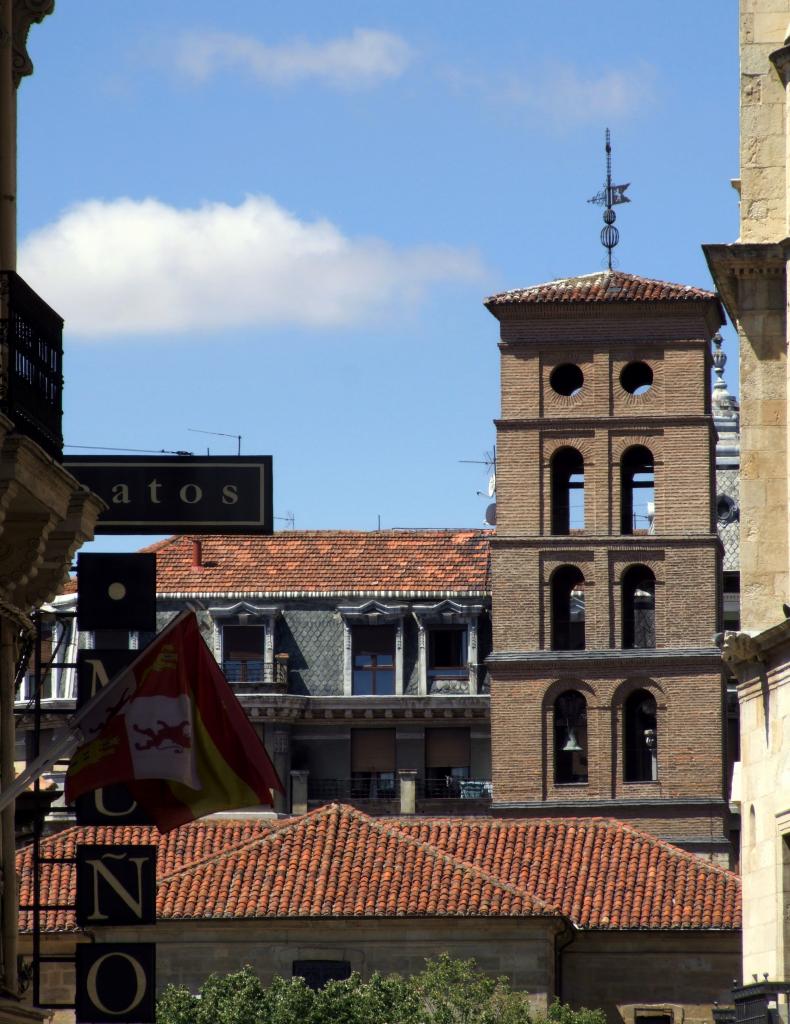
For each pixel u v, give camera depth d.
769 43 56.19
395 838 112.06
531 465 154.62
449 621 166.62
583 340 155.62
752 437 55.38
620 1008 109.81
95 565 49.47
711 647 150.12
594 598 152.38
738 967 109.88
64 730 39.38
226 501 45.78
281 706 162.25
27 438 37.75
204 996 97.12
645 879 113.50
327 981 104.12
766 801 54.25
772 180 55.97
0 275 40.91
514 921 106.38
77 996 47.03
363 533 174.00
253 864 109.69
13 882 42.09
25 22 45.78
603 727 150.00
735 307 56.47
